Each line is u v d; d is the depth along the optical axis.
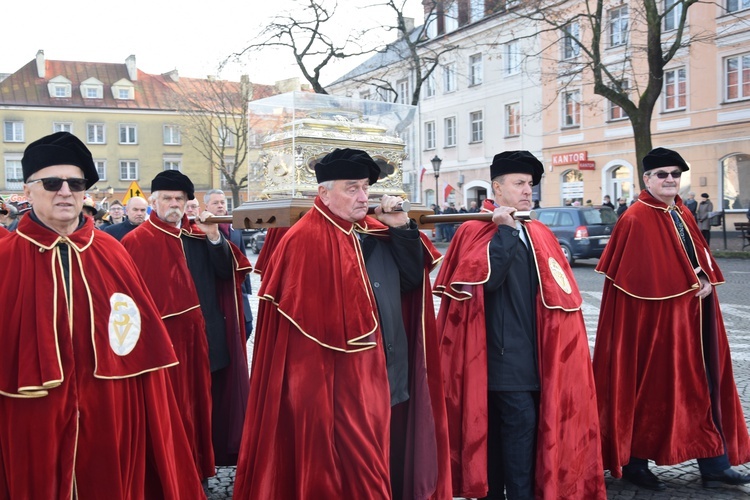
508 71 30.78
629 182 26.58
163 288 4.51
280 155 4.25
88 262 2.98
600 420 4.59
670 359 4.51
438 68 34.59
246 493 3.31
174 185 4.61
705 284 4.61
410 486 3.56
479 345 3.96
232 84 37.16
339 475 3.21
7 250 2.87
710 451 4.57
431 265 3.63
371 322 3.27
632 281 4.48
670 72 25.03
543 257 4.02
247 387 4.93
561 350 3.95
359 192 3.33
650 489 4.60
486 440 3.96
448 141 34.84
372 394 3.29
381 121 4.55
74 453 2.79
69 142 2.92
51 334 2.78
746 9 22.53
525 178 4.09
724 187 23.78
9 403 2.76
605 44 26.05
